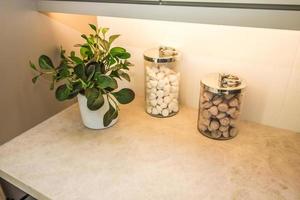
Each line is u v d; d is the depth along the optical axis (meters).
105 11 0.69
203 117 0.76
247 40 0.74
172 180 0.60
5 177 0.64
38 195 0.58
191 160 0.67
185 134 0.78
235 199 0.55
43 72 0.78
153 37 0.90
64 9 0.74
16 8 0.72
